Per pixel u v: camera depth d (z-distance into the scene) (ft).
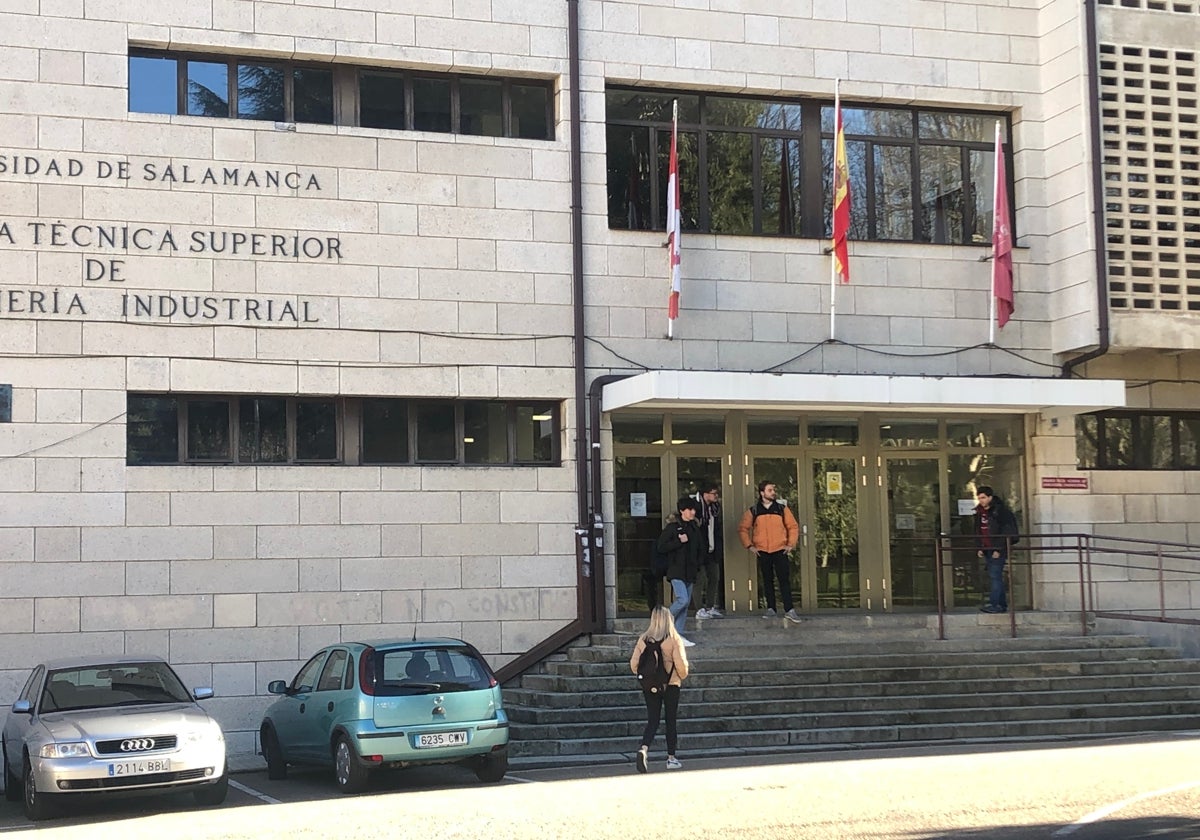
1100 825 32.63
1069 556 70.59
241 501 59.21
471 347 63.21
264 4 61.77
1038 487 71.00
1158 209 69.51
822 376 63.16
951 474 72.43
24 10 58.59
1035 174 71.92
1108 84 69.67
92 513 57.26
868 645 62.75
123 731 42.34
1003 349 70.59
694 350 66.54
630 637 62.54
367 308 61.98
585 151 65.98
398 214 62.90
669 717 47.47
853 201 70.38
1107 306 68.03
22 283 57.41
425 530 61.67
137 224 59.26
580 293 64.75
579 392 64.28
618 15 67.05
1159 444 73.41
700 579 66.33
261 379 60.13
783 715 55.88
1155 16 70.28
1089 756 47.67
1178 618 69.67
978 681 59.62
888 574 71.20
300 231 61.46
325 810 39.78
